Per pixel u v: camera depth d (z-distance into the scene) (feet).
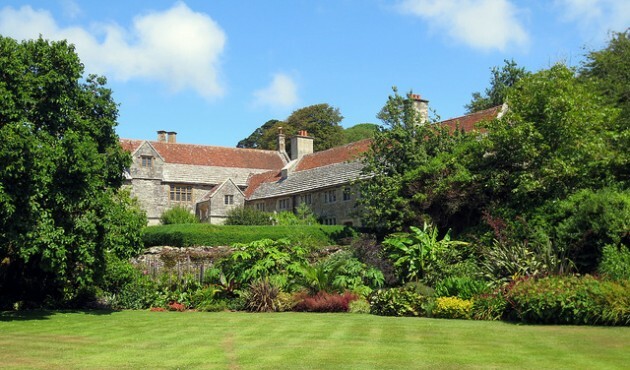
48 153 48.93
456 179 76.48
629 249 53.26
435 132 92.32
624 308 41.73
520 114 73.67
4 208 46.68
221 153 193.36
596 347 33.01
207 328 43.47
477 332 39.52
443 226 80.64
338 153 145.59
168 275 69.51
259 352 32.48
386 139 91.25
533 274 51.06
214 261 85.20
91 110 59.21
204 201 168.35
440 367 27.96
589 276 46.96
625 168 67.00
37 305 62.23
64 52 53.21
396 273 67.26
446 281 55.01
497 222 67.36
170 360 30.35
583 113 69.41
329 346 34.37
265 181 169.78
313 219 123.95
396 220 82.38
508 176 73.05
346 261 67.56
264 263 65.87
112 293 65.62
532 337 36.94
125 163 61.72
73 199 52.21
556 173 66.59
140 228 61.46
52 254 51.65
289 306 59.47
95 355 31.96
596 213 57.41
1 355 32.04
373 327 42.88
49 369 28.22
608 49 101.96
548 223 63.00
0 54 49.70
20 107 49.49
